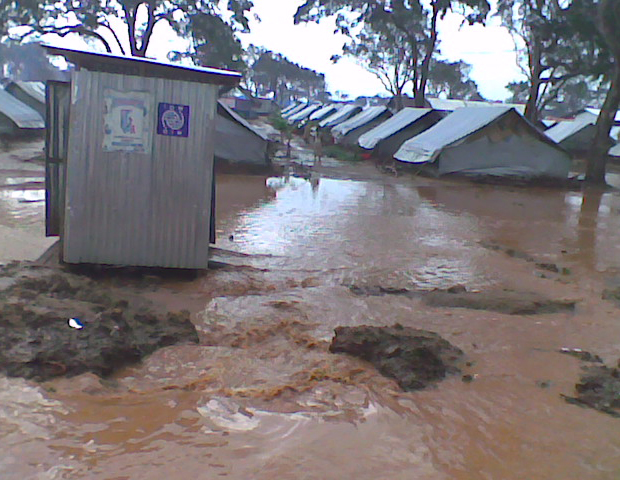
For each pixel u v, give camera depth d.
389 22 42.88
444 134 25.23
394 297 8.03
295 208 15.50
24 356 4.71
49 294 6.22
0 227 10.96
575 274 9.94
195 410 4.39
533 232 13.91
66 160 7.87
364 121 37.28
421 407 4.74
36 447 3.72
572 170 32.16
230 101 75.00
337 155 32.59
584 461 4.06
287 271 9.08
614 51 24.38
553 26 29.89
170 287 7.70
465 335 6.52
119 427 4.05
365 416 4.50
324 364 5.42
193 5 38.84
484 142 24.22
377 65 58.38
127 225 7.80
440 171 24.33
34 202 14.15
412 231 13.12
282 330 6.40
